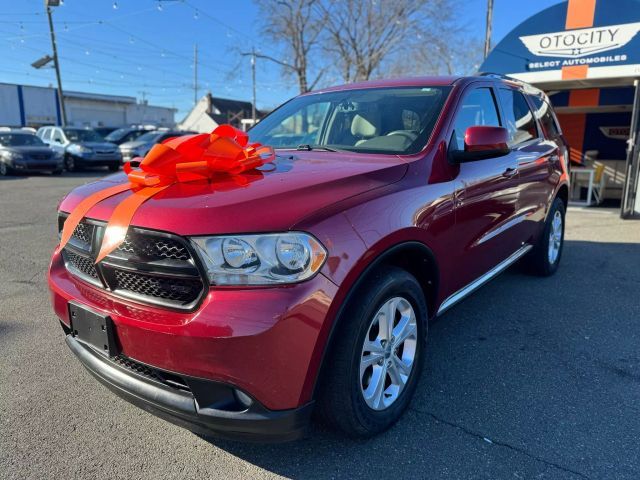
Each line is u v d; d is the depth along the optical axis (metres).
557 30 9.29
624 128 11.59
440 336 3.71
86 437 2.52
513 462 2.33
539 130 4.67
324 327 2.04
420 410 2.75
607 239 7.20
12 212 9.07
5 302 4.34
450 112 3.12
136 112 60.28
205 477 2.24
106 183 2.63
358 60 27.25
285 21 27.39
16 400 2.84
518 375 3.14
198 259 1.94
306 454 2.39
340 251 2.09
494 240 3.58
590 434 2.54
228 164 2.36
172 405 2.04
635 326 3.91
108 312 2.15
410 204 2.52
